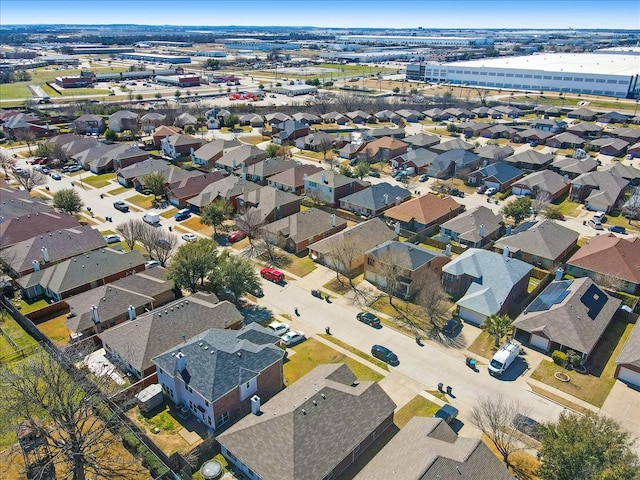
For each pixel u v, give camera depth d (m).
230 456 36.44
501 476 31.33
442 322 56.59
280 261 71.75
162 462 36.16
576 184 96.81
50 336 53.00
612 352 50.78
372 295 62.59
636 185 102.31
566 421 33.66
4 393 40.16
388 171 117.81
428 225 81.56
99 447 38.00
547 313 52.22
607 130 150.75
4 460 36.66
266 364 42.16
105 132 145.38
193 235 80.25
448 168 112.81
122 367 47.16
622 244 66.75
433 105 199.00
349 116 175.75
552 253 68.25
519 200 85.50
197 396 39.81
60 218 78.88
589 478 29.94
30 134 137.00
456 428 40.56
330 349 51.31
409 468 30.91
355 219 86.50
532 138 143.88
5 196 86.25
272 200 85.69
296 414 35.38
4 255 67.56
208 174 100.19
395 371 47.88
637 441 38.88
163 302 59.53
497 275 58.91
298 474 32.28
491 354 50.72
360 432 36.69
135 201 96.94
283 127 149.50
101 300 53.84
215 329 45.84
